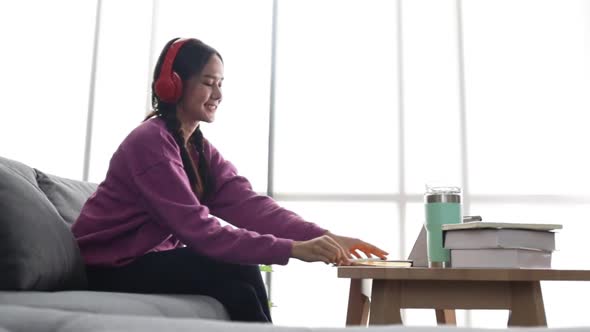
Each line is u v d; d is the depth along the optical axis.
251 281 1.26
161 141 1.28
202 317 1.06
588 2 3.25
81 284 1.16
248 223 1.46
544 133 3.18
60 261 1.07
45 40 3.46
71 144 3.37
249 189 1.53
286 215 1.44
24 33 3.46
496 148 3.20
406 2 3.38
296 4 3.47
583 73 3.20
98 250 1.26
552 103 3.20
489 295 1.02
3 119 3.38
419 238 1.44
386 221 3.21
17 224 1.01
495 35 3.29
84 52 3.46
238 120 3.34
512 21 3.29
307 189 3.29
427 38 3.34
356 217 3.23
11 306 0.62
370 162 3.28
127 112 3.41
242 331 0.44
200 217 1.19
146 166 1.25
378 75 3.35
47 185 1.60
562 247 3.06
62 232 1.13
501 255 1.07
